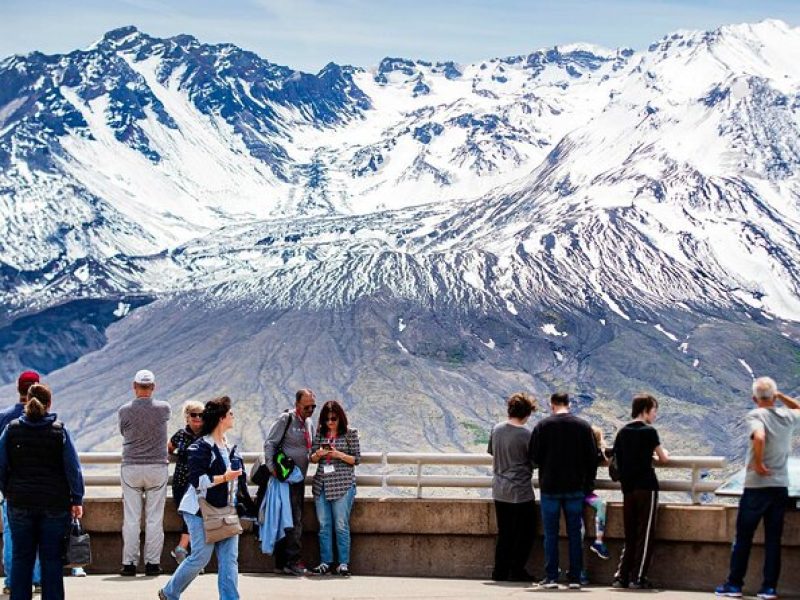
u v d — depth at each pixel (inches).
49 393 880.9
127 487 1084.5
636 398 1044.5
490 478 1108.5
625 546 1034.7
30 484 860.6
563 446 1028.5
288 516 1074.1
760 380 981.8
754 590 1043.3
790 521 1034.7
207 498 864.9
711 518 1053.2
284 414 1085.1
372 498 1117.7
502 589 1016.9
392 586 1027.3
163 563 1127.0
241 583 1041.5
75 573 1090.1
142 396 1086.4
